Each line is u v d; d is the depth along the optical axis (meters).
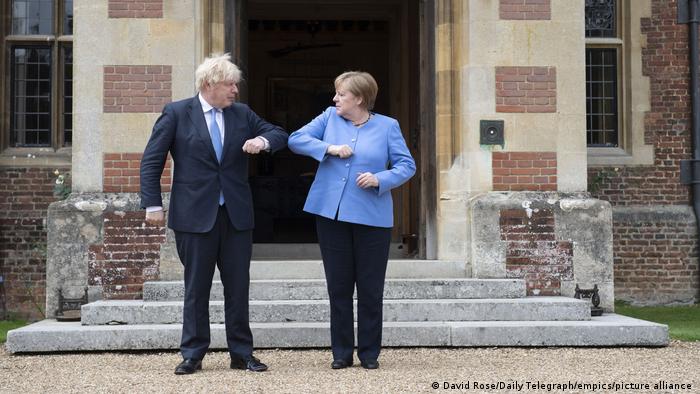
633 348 6.40
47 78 9.70
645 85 10.08
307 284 7.08
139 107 7.62
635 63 10.09
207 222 5.21
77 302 7.39
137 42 7.65
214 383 4.86
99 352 6.30
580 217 7.62
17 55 9.68
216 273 7.48
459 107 7.88
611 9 10.28
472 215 7.61
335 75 15.66
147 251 7.48
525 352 6.19
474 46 7.76
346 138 5.42
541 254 7.58
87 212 7.47
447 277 7.65
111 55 7.64
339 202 5.30
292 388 4.69
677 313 9.10
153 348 6.30
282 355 6.05
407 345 6.33
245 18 8.41
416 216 9.19
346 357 5.41
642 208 9.97
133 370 5.48
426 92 8.43
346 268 5.39
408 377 5.05
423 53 8.49
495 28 7.77
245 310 5.36
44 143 9.67
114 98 7.62
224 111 5.39
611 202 9.96
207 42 7.78
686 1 10.11
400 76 11.07
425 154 8.47
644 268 9.91
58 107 9.62
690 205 10.04
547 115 7.77
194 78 7.66
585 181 7.77
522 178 7.73
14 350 6.23
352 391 4.60
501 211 7.58
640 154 10.01
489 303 6.80
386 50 15.59
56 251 7.45
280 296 7.07
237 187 5.32
